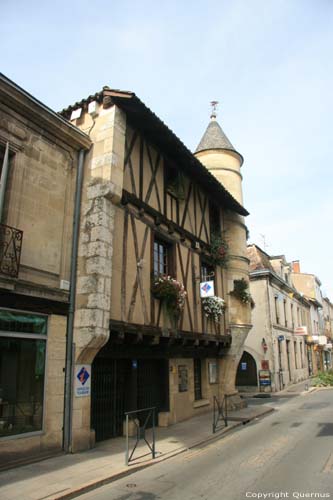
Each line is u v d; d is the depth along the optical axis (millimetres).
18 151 7016
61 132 7871
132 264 8695
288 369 23922
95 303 7340
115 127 8438
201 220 12617
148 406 9758
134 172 9281
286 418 11328
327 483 5215
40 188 7363
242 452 7195
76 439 7070
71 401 7129
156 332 9031
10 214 6680
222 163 15141
